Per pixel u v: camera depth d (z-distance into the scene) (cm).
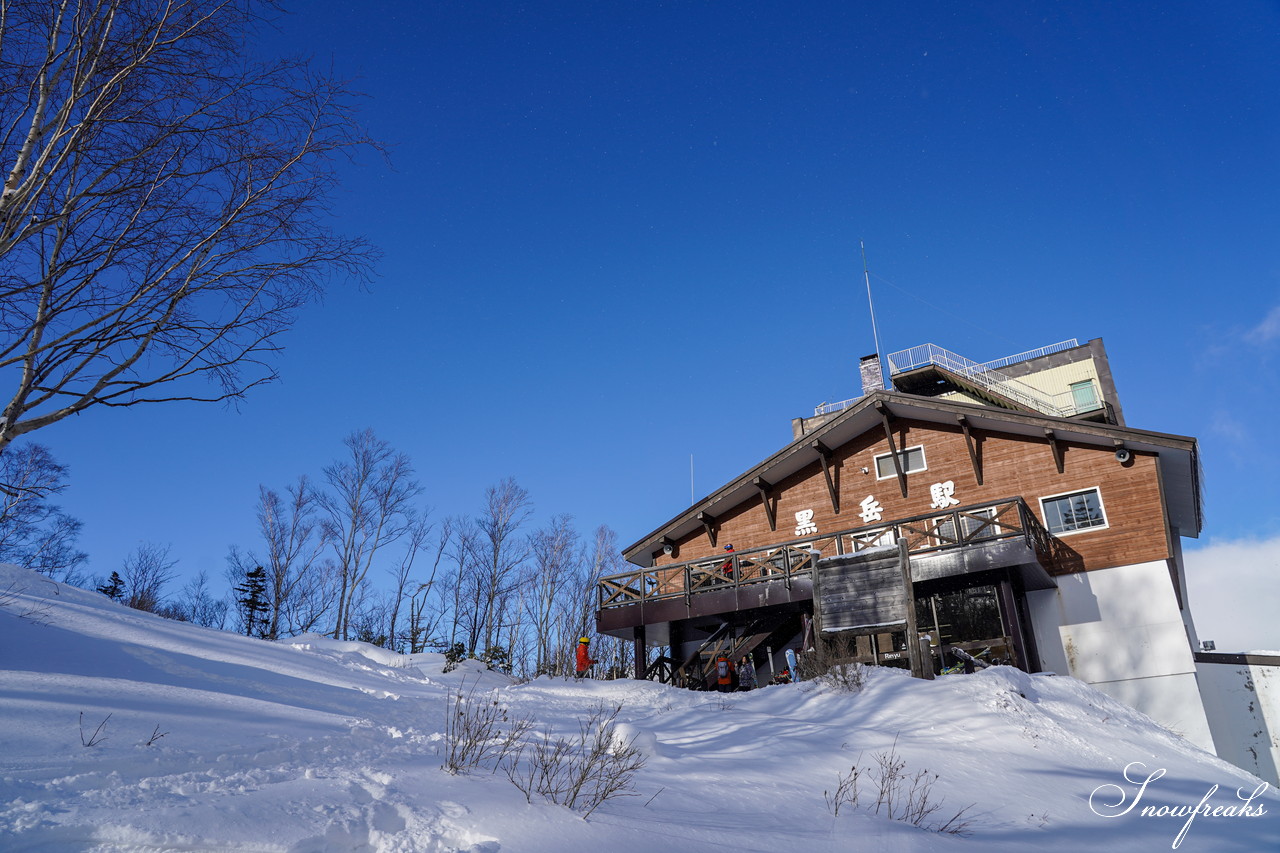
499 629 3788
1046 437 2092
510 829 461
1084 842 697
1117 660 1850
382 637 3400
